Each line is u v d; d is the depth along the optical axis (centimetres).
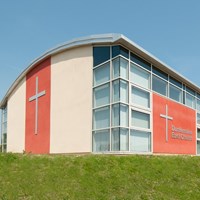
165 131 2161
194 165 1418
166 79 2298
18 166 1027
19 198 814
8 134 3102
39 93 2366
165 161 1362
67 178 975
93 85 1894
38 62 2389
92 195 890
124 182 1020
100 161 1165
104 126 1769
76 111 1958
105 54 1861
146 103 1978
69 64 2067
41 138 2267
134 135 1808
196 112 2766
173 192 1030
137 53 1914
